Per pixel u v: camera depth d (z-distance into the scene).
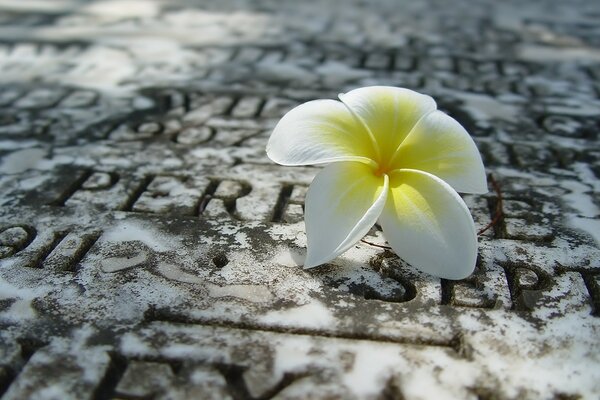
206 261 0.19
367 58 0.39
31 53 0.40
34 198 0.23
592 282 0.18
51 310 0.17
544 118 0.30
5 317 0.17
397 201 0.17
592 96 0.33
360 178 0.17
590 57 0.39
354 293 0.17
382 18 0.49
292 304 0.17
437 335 0.16
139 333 0.16
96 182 0.24
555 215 0.22
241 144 0.27
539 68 0.37
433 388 0.15
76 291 0.18
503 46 0.42
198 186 0.23
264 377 0.15
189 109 0.31
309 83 0.34
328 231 0.16
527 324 0.16
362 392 0.14
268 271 0.18
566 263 0.19
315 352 0.16
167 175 0.24
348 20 0.48
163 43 0.42
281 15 0.49
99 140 0.28
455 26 0.47
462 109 0.31
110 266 0.19
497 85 0.34
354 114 0.17
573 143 0.27
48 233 0.20
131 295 0.17
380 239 0.20
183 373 0.15
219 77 0.35
